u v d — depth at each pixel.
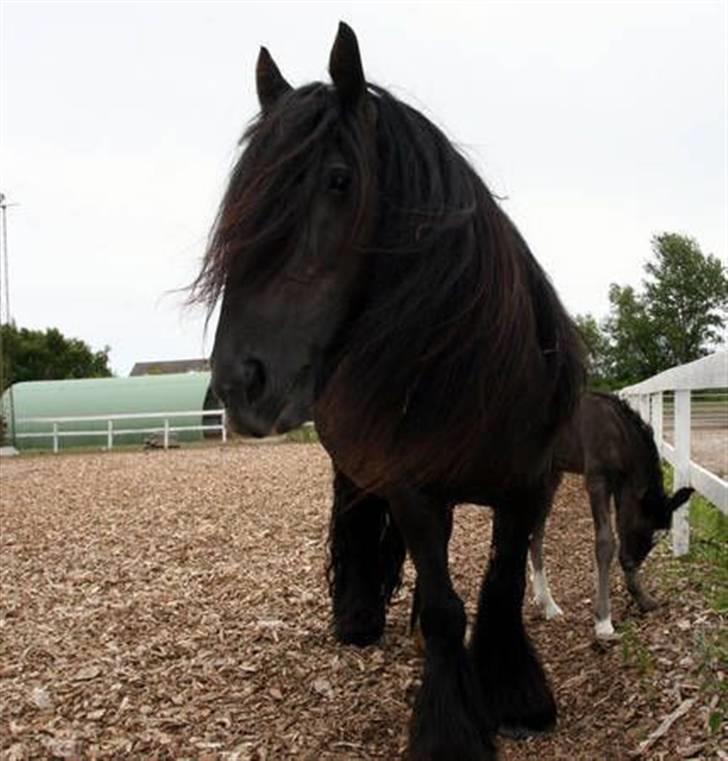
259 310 2.58
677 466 5.98
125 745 3.57
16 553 8.05
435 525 3.12
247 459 17.70
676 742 3.04
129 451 23.80
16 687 4.32
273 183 2.57
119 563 7.32
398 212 2.75
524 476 3.26
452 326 2.70
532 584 5.67
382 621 4.66
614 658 4.06
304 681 4.20
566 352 3.30
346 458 3.08
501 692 3.40
